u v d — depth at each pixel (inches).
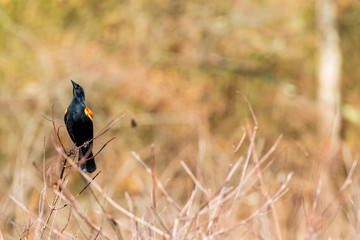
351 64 864.3
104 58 734.5
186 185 402.3
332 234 209.8
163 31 780.0
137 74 733.9
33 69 703.7
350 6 815.1
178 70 796.6
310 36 828.6
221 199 168.1
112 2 759.1
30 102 659.4
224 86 831.7
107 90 734.5
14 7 736.3
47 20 743.1
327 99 777.6
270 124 820.6
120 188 564.1
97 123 703.7
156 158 662.5
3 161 580.7
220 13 800.3
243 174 168.1
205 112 692.1
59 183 150.0
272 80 819.4
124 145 709.9
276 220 168.4
